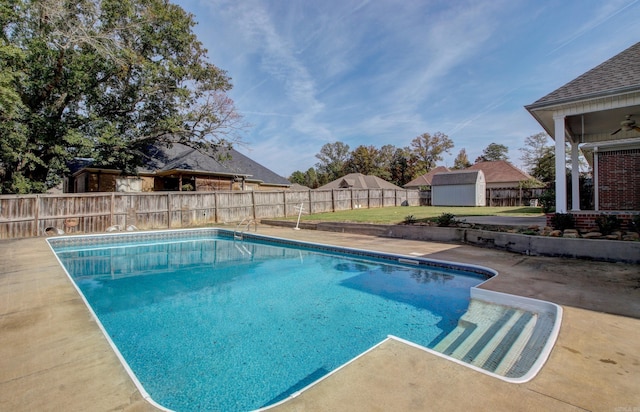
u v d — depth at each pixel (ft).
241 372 10.23
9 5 38.83
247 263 27.04
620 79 22.27
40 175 47.57
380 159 185.37
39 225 36.88
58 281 16.93
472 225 30.96
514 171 93.30
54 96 46.34
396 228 33.63
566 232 23.08
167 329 13.62
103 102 51.70
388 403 6.31
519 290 14.16
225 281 21.36
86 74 44.32
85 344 9.52
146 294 18.71
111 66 46.65
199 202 48.93
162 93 54.34
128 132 54.60
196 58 56.44
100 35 43.62
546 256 22.07
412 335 12.44
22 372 7.91
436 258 22.45
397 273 22.12
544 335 10.45
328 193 65.57
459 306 15.42
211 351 11.64
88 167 57.16
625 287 14.35
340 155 208.44
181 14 52.37
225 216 51.55
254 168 83.92
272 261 27.61
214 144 61.57
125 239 38.06
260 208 55.36
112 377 7.69
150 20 48.29
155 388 9.39
